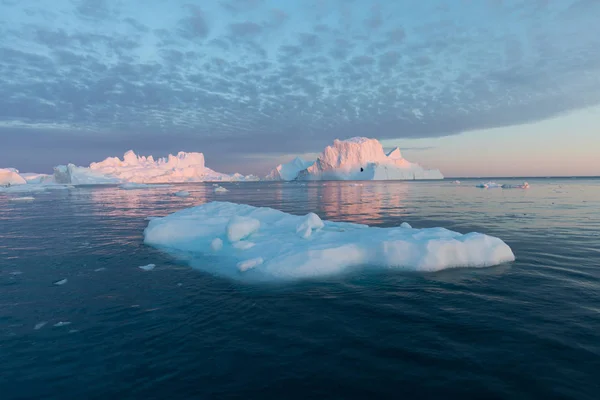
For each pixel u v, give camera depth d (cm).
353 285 584
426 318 441
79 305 511
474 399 282
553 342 371
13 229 1283
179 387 307
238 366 338
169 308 495
